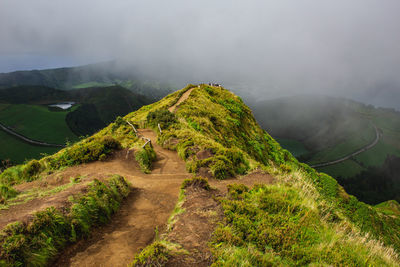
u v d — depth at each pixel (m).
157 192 8.80
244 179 9.34
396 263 5.38
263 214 5.69
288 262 4.40
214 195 6.84
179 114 22.38
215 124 24.89
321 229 5.62
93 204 6.23
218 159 10.45
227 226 5.07
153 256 4.05
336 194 22.64
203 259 4.15
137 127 21.41
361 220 20.67
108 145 12.49
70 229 5.30
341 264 4.46
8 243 4.19
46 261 4.54
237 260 4.10
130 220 6.65
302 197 6.98
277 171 9.83
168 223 5.82
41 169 10.17
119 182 8.33
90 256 4.97
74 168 10.54
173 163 12.88
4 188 6.60
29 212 5.16
